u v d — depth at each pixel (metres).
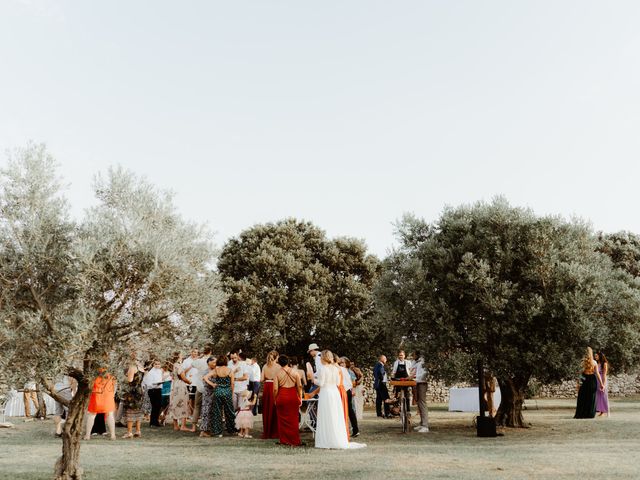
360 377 18.45
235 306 27.98
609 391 31.48
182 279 6.91
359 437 13.46
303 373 14.61
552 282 14.24
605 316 15.62
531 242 14.52
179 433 14.37
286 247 30.73
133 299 6.92
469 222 15.52
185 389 15.22
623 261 36.50
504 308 14.08
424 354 14.45
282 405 11.96
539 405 24.30
